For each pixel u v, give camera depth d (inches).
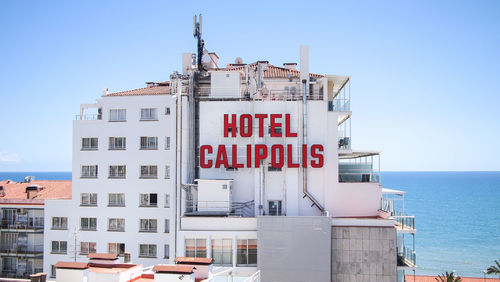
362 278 1472.7
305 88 1726.1
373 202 1665.8
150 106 1905.8
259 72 1743.4
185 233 1525.6
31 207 2064.5
